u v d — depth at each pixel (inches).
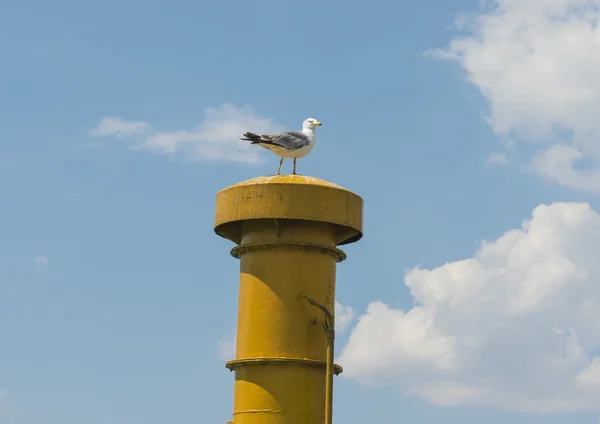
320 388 775.1
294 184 785.6
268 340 775.1
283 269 784.9
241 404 776.3
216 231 836.6
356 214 810.2
